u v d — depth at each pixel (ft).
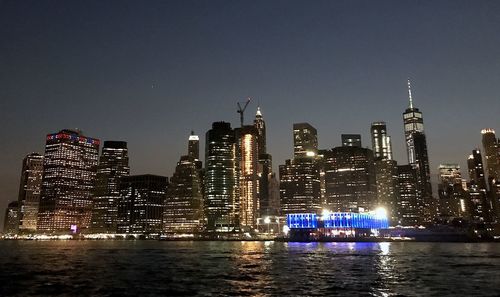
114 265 516.73
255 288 300.61
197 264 530.68
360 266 470.39
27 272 424.05
